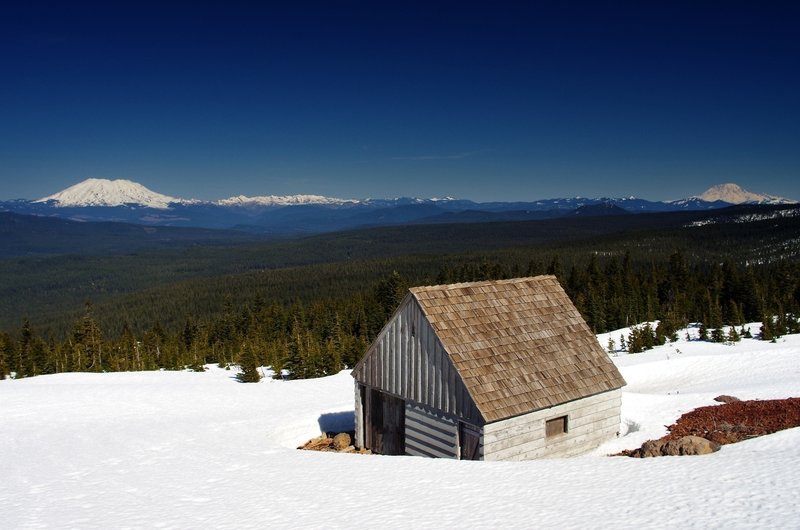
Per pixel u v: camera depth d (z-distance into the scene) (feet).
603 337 215.51
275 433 74.33
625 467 47.14
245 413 88.17
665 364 132.36
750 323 223.51
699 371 124.88
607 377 64.95
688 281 320.29
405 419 63.41
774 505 34.71
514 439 55.98
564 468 48.24
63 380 136.77
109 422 81.20
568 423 61.16
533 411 56.90
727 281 282.36
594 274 359.87
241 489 45.98
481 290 65.21
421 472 49.32
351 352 216.13
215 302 554.05
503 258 614.75
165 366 239.50
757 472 41.88
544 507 37.78
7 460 59.06
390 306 310.04
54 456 60.44
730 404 76.18
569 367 62.95
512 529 33.88
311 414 82.84
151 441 67.21
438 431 58.85
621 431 71.26
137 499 43.91
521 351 61.16
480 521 35.63
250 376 166.40
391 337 64.59
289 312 342.44
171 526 36.96
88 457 59.67
